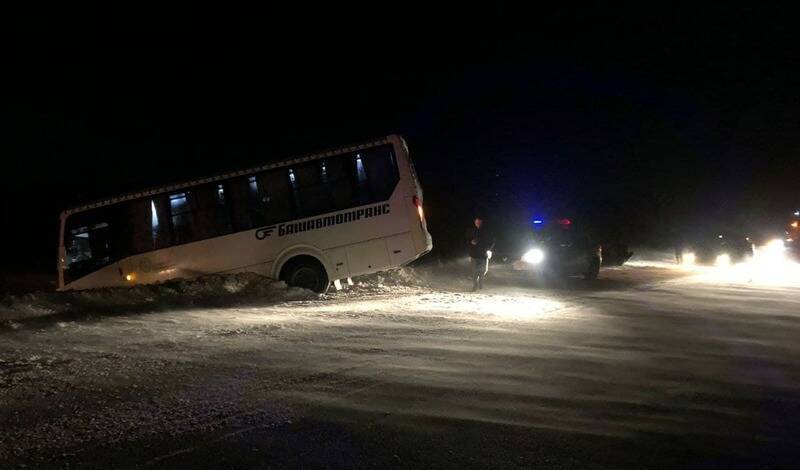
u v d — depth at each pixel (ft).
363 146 49.60
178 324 34.91
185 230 49.29
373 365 25.22
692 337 32.99
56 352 27.25
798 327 36.47
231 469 15.12
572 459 16.10
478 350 28.32
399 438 17.25
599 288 58.13
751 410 20.62
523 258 69.00
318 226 48.83
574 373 24.67
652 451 16.79
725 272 77.77
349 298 47.26
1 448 16.33
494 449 16.61
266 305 43.45
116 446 16.49
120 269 49.08
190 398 20.61
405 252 48.96
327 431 17.70
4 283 70.08
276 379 22.98
